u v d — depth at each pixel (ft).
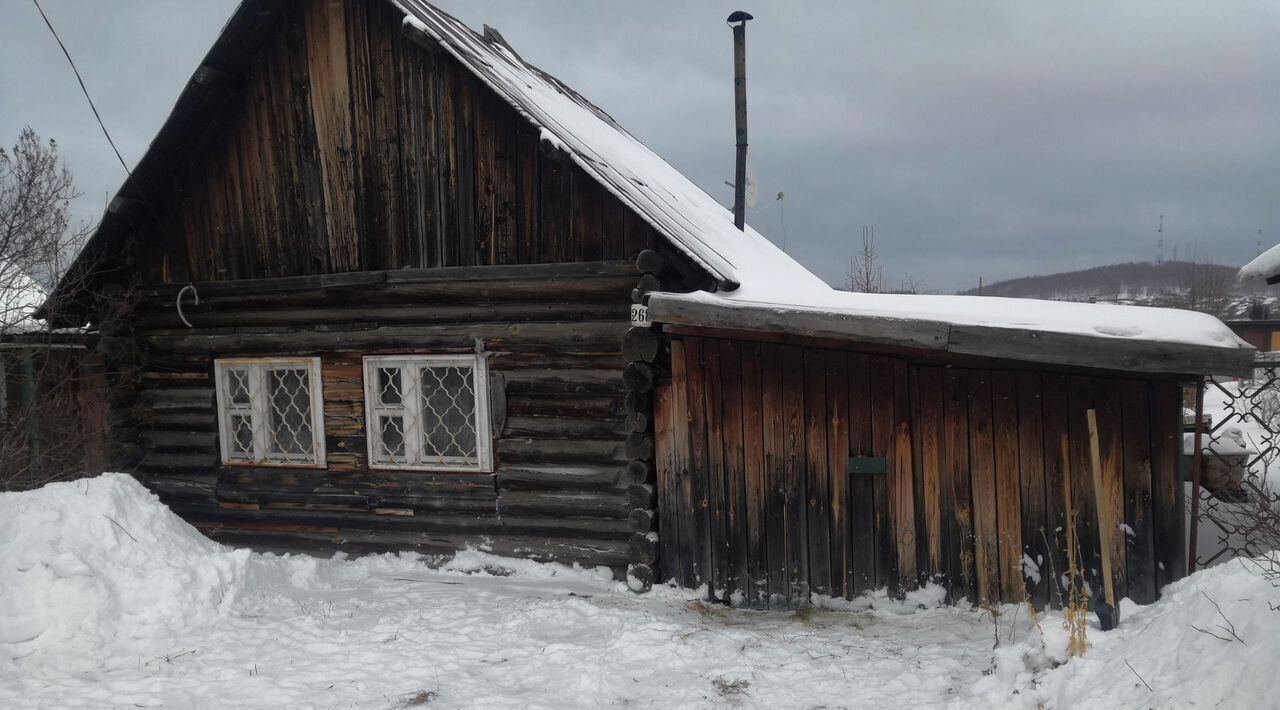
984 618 17.72
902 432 18.86
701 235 25.04
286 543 25.95
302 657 16.56
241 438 26.96
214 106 25.61
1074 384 17.53
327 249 25.29
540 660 16.22
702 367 20.42
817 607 19.62
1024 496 17.99
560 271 22.53
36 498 18.90
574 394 22.85
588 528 22.77
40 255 33.19
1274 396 35.47
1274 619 11.12
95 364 27.27
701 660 15.99
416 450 24.45
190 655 16.52
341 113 24.71
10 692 14.67
